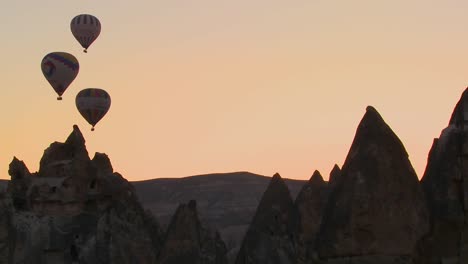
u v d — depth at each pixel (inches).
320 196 3267.7
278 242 3203.7
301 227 3216.0
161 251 3125.0
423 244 1927.9
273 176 3324.3
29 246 4229.8
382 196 1925.4
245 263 3203.7
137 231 4104.3
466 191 1940.2
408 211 1925.4
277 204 3265.3
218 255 3663.9
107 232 4065.0
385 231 1918.1
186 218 3134.8
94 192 4281.5
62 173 4399.6
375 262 1911.9
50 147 4537.4
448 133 1984.5
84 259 4062.5
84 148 4471.0
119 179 4256.9
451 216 1934.1
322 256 1953.7
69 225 4242.1
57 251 4207.7
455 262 1916.8
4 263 4229.8
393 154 1950.1
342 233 1932.8
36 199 4296.3
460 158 1953.7
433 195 1971.0
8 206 4308.6
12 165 4434.1
